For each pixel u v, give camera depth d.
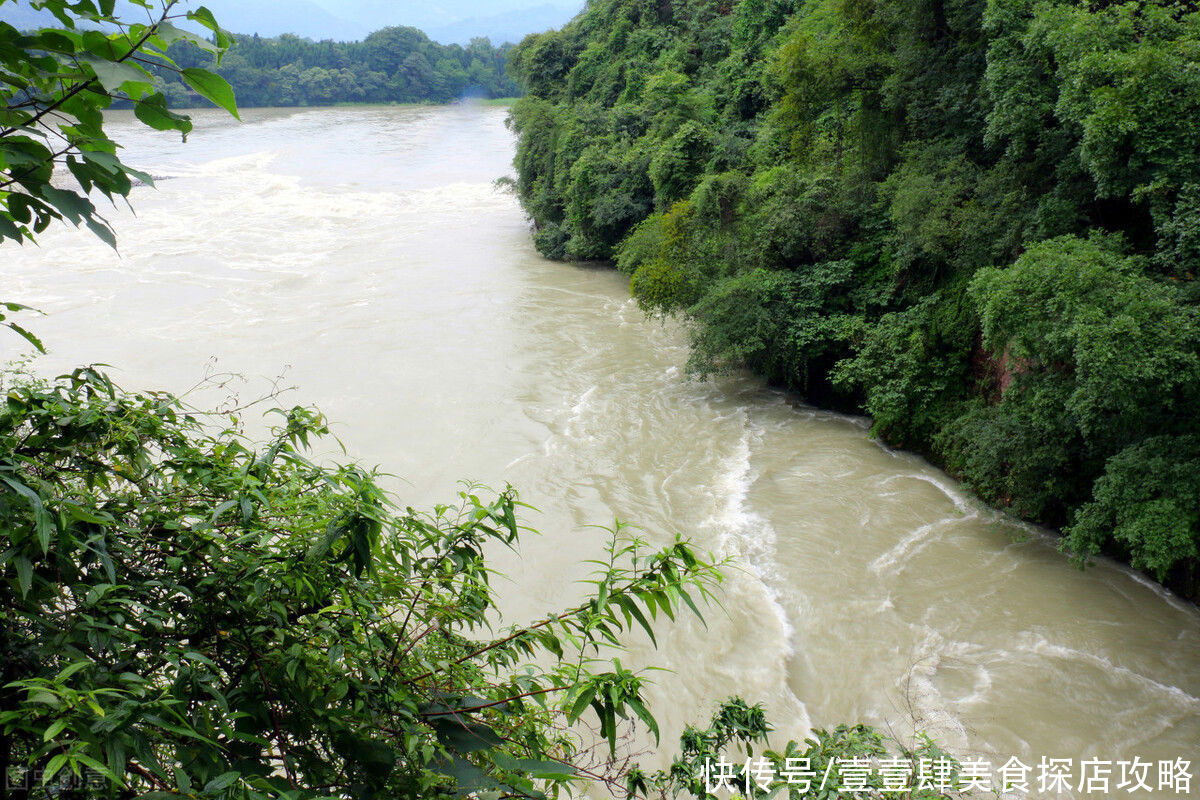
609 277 29.80
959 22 16.83
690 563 2.35
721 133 28.33
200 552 2.23
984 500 14.03
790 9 32.66
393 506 2.42
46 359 19.83
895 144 19.14
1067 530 12.09
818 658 10.41
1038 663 10.21
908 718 9.38
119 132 62.47
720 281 18.62
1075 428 12.22
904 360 16.14
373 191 44.69
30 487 1.87
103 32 1.45
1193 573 11.35
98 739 1.54
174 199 41.06
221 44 1.54
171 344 21.36
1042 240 13.78
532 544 12.80
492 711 2.47
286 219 37.81
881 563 12.35
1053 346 11.21
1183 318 10.27
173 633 2.11
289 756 2.05
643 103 34.09
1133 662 10.20
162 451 2.47
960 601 11.43
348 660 2.28
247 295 26.09
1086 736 9.06
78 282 26.73
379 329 23.22
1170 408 10.89
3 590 1.85
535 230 36.72
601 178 29.67
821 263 18.67
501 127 73.44
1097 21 12.45
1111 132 11.76
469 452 15.99
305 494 2.52
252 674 2.11
